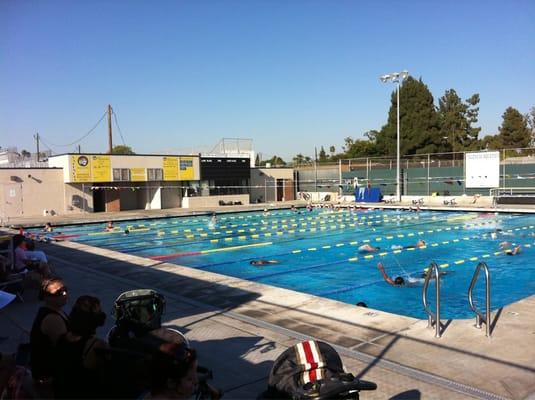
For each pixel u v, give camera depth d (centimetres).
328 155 9219
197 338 642
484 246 1692
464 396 454
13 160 4178
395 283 1160
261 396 394
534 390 462
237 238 2044
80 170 3088
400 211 3105
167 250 1773
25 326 713
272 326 686
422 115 6031
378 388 474
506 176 3259
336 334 641
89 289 952
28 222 2566
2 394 387
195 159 3606
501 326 646
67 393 358
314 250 1684
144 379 336
